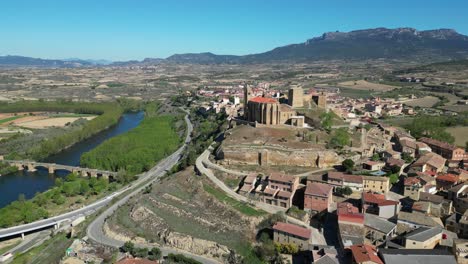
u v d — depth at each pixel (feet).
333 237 533.14
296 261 495.00
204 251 545.44
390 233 504.02
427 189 624.18
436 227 496.64
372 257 437.17
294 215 592.19
